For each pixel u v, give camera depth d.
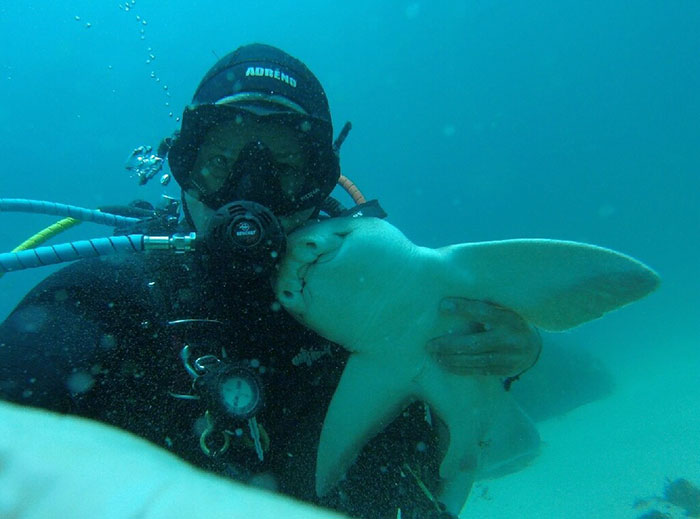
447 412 2.28
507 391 2.45
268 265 1.75
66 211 2.63
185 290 1.80
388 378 2.17
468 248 2.07
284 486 1.96
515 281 2.11
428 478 2.41
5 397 1.31
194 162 2.06
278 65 2.18
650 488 5.82
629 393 10.60
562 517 5.85
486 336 2.09
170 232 2.23
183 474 0.31
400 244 2.00
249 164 1.97
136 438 0.37
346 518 0.28
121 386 1.62
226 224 1.66
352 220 1.99
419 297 2.04
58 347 1.48
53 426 0.36
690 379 10.07
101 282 1.73
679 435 7.06
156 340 1.70
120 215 2.94
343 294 1.91
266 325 1.91
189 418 1.68
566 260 2.04
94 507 0.26
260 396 1.62
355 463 2.30
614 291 2.07
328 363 2.23
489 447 2.69
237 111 1.99
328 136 2.13
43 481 0.28
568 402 10.80
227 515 0.25
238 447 1.74
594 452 7.47
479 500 7.06
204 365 1.64
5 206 2.46
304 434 2.12
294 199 2.10
